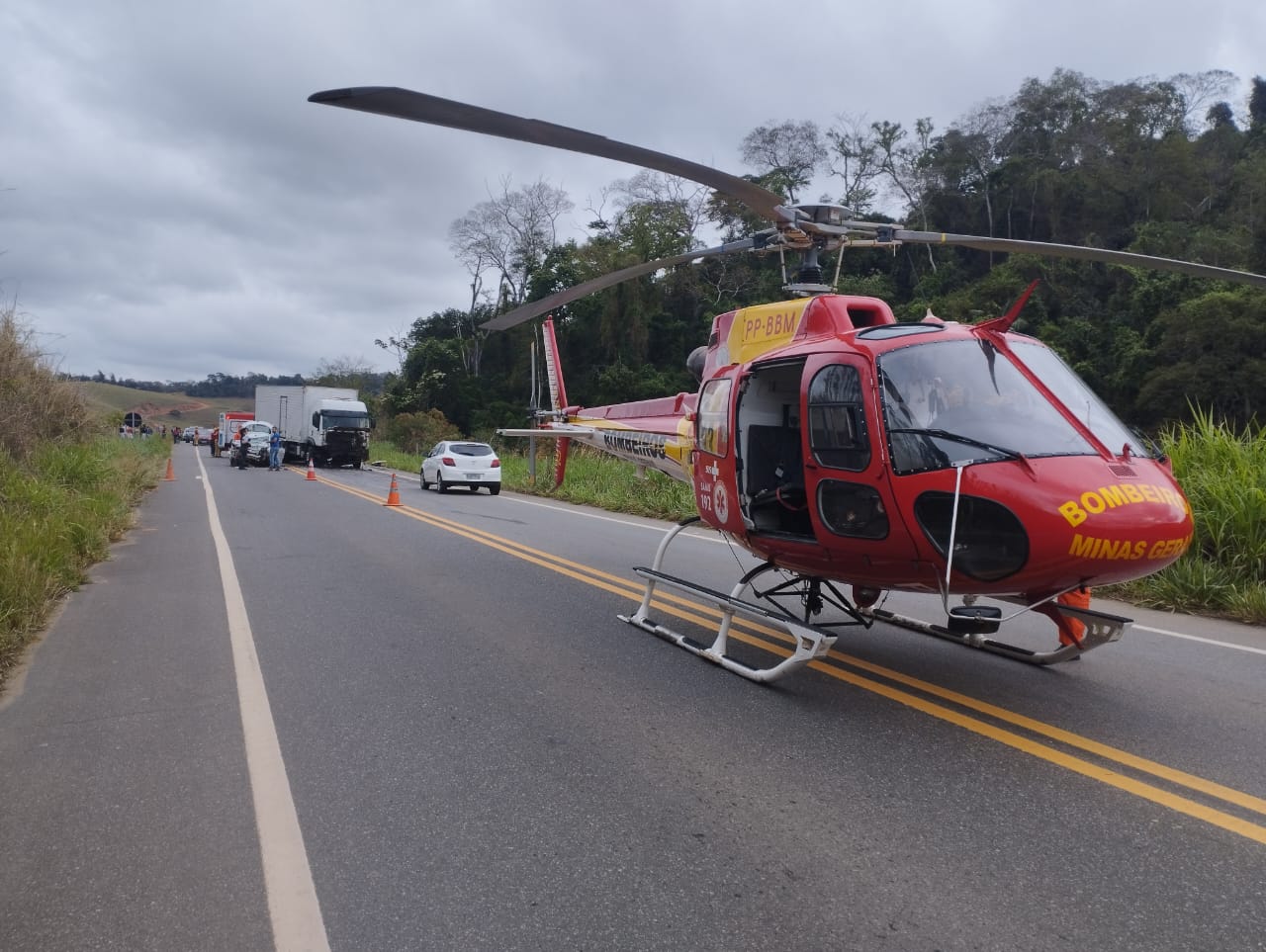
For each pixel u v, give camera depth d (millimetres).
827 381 5172
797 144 59438
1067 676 5781
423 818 3711
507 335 61500
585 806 3822
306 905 3029
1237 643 6711
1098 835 3498
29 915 2980
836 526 5133
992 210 60031
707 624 7383
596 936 2822
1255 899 3008
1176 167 54938
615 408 9438
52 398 14570
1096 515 4219
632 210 55219
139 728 4832
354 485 25516
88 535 10438
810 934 2820
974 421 4633
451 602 8258
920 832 3539
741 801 3863
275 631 7074
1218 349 33781
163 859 3367
